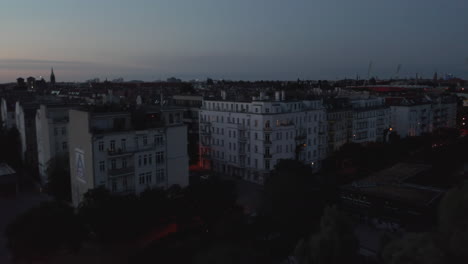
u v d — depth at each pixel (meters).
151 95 180.75
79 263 57.03
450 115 187.88
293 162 81.94
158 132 75.62
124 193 70.56
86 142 70.19
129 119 74.25
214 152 119.06
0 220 75.31
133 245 62.19
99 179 69.19
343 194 78.88
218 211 68.25
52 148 92.81
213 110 117.75
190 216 68.19
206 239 63.22
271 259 59.28
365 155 113.50
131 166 72.19
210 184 68.69
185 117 141.25
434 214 66.38
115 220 57.31
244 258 45.03
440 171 106.31
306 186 73.44
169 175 78.12
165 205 65.25
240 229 63.00
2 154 119.25
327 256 40.81
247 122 106.00
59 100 137.00
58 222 53.81
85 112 69.88
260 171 103.38
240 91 160.62
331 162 113.50
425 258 28.91
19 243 52.28
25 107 115.94
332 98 134.38
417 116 158.75
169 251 59.78
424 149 136.88
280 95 111.69
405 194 73.31
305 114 110.31
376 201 73.69
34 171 114.19
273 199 69.88
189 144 129.38
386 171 95.00
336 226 42.56
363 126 134.88
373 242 65.88
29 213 54.50
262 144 102.00
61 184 83.62
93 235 64.62
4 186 95.12
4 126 141.75
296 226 68.81
